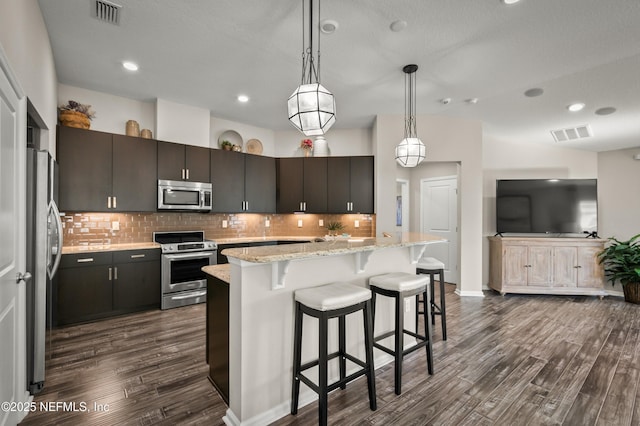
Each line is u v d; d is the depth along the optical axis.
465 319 3.67
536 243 4.74
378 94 3.82
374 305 2.40
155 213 4.32
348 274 2.35
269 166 5.20
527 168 5.34
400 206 6.10
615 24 2.35
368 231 5.31
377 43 2.71
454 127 4.62
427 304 2.35
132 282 3.69
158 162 4.05
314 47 2.79
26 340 2.01
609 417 1.89
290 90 3.82
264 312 1.85
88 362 2.51
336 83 3.52
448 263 5.62
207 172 4.48
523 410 1.95
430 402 2.03
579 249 4.70
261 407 1.83
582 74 3.12
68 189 3.45
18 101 1.81
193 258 4.12
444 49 2.78
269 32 2.58
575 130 4.62
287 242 5.02
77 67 3.23
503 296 4.73
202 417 1.86
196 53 2.94
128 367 2.43
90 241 3.84
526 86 3.45
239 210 4.82
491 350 2.81
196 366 2.46
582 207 4.89
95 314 3.45
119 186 3.78
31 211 2.03
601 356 2.70
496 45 2.69
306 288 2.02
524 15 2.28
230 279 1.87
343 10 2.28
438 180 5.72
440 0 2.15
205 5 2.26
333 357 2.10
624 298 4.61
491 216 5.30
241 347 1.75
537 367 2.49
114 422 1.81
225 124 5.00
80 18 2.42
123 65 3.18
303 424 1.82
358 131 5.37
